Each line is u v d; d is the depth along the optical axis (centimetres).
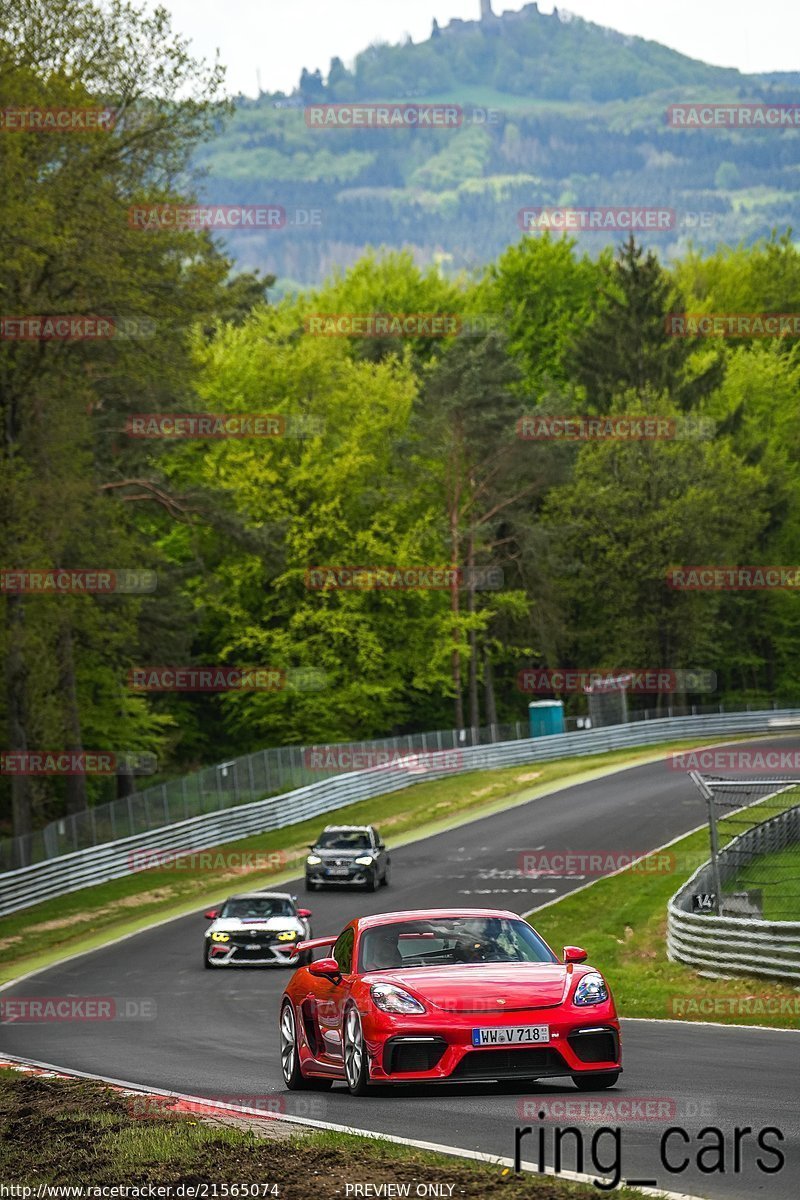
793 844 8594
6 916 11231
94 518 13400
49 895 11769
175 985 7631
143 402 14988
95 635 14400
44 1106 3300
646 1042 4466
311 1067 3584
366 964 3359
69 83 11094
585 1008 3134
